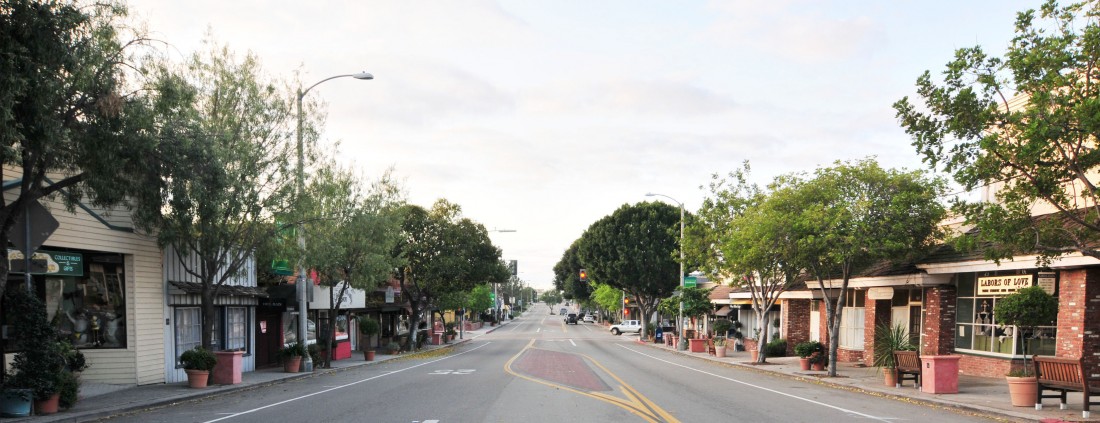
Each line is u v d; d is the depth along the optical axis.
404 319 55.66
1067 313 16.80
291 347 24.69
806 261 22.69
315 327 34.12
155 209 14.88
